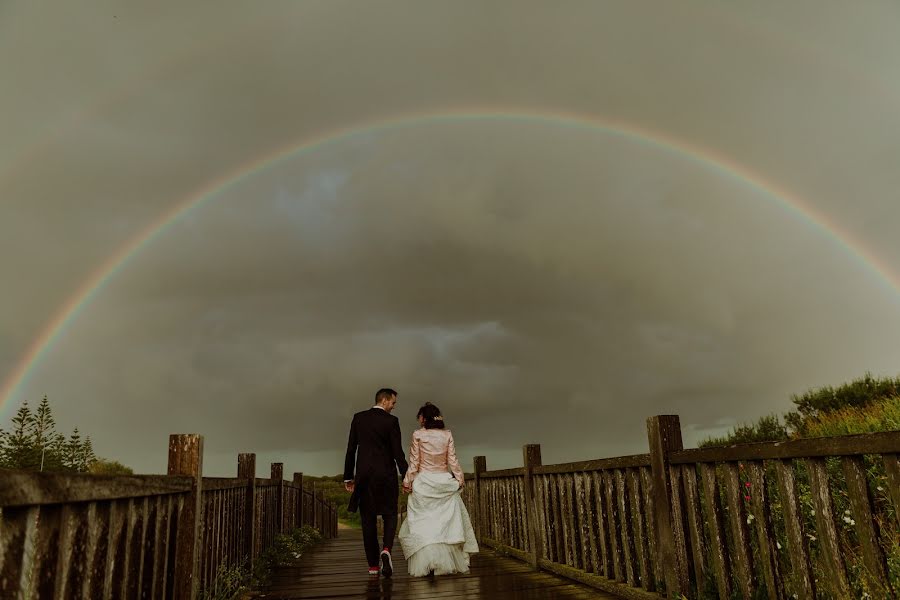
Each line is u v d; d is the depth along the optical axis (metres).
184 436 3.63
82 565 2.01
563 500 5.44
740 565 3.15
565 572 5.21
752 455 2.96
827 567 2.56
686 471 3.63
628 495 4.35
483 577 5.50
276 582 5.68
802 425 9.01
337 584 5.41
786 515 2.77
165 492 2.97
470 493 9.02
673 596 3.61
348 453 5.84
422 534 5.66
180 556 3.45
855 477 2.37
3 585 1.49
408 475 5.85
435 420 6.18
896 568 2.91
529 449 6.32
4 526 1.50
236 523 5.62
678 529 3.64
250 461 6.34
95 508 2.13
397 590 4.98
